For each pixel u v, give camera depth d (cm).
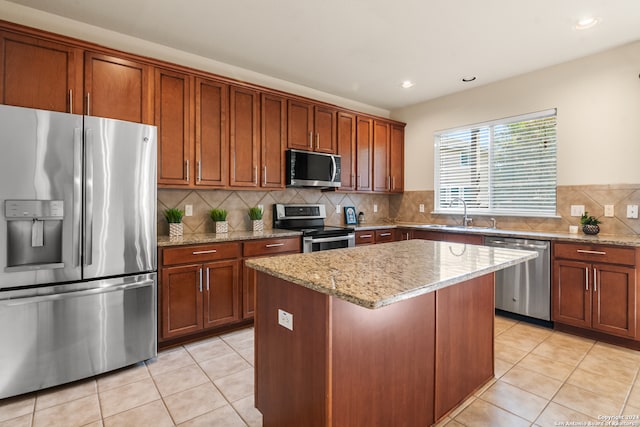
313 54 316
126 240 228
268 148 345
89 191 212
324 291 123
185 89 289
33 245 196
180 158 286
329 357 127
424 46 298
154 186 241
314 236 348
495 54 314
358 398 138
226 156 313
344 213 460
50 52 226
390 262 174
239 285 296
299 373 142
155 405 191
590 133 318
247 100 329
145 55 289
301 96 375
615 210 304
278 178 353
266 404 163
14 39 213
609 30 270
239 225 359
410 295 120
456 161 434
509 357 248
